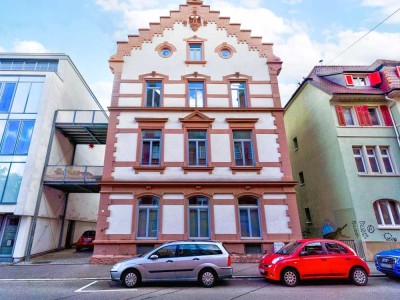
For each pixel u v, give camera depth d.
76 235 20.78
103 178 13.10
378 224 13.18
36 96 15.86
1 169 14.09
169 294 7.24
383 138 14.65
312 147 17.42
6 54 18.11
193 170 13.53
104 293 7.34
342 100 15.32
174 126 14.34
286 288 7.88
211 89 15.34
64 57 18.31
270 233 12.52
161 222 12.51
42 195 14.91
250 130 14.58
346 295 7.06
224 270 8.23
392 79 15.23
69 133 17.94
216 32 16.75
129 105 14.76
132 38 16.17
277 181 13.27
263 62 16.09
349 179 13.80
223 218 12.72
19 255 12.90
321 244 8.77
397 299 6.69
